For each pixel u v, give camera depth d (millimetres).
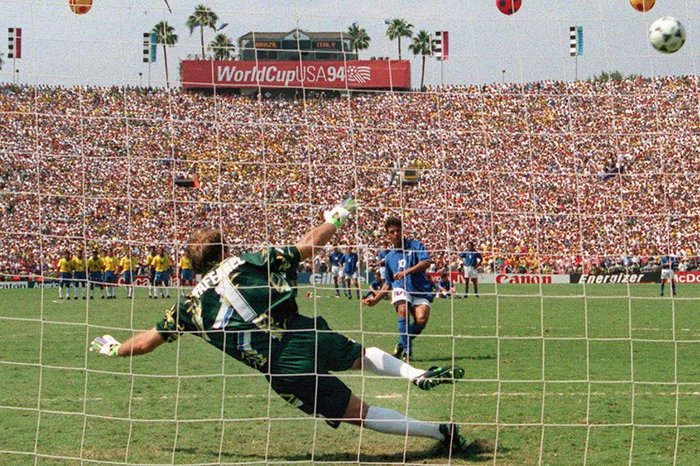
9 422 8469
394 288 12383
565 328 19141
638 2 8297
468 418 8570
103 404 9398
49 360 13227
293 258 7199
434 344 15422
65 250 30031
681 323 20422
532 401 9445
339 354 7289
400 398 9578
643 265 38625
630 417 8641
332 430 8188
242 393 10055
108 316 22500
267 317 7113
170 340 7297
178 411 9023
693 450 7379
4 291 36438
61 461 7043
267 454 7344
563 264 35031
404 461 7012
